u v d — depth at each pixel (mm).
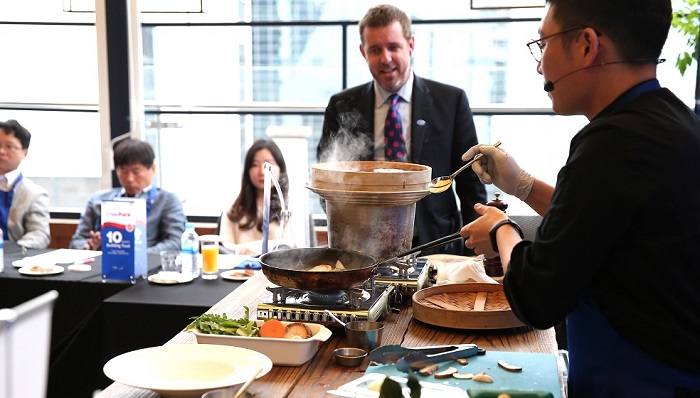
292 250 2061
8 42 4980
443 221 3420
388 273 2268
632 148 1289
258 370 1490
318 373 1673
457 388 1528
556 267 1316
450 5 4539
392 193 2057
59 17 4930
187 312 2758
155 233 3988
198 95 4863
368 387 1549
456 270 2387
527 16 4449
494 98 4586
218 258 3562
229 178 4914
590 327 1439
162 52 4844
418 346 1850
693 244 1326
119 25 4836
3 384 747
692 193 1321
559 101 1478
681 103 1411
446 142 3422
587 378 1461
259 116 4824
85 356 2855
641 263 1327
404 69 3314
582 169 1311
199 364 1574
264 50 4754
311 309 1883
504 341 1913
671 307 1344
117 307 2801
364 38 3322
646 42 1375
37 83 5020
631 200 1277
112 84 4898
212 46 4797
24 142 4242
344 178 2076
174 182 4953
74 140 5062
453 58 4586
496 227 1634
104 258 3154
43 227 4234
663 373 1354
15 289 3205
